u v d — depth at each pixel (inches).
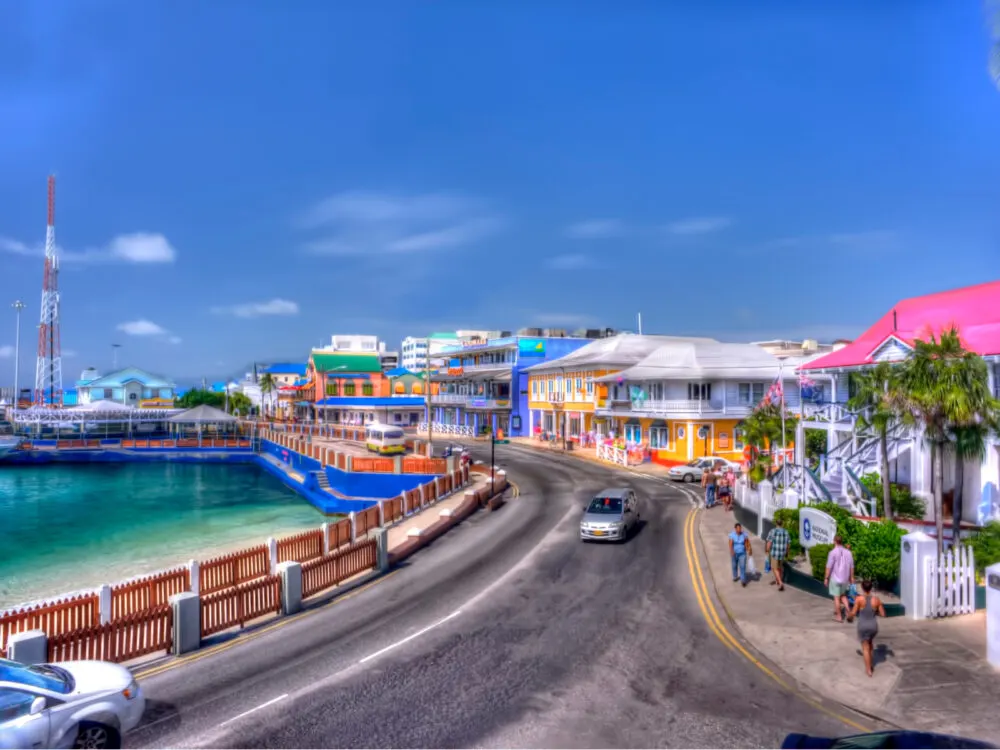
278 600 638.5
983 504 769.6
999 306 909.2
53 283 4534.9
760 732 376.5
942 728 370.6
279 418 4630.9
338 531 944.9
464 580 736.3
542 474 1636.3
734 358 1866.4
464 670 476.4
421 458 1643.7
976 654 463.2
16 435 3253.0
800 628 543.8
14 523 1456.7
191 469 2539.4
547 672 470.3
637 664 483.5
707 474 1192.8
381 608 644.1
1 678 336.8
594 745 363.9
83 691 352.8
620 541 896.9
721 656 497.7
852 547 603.8
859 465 900.6
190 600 537.0
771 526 856.3
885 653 473.7
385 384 3831.2
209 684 462.6
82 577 989.8
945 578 545.3
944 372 602.2
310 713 410.9
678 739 369.1
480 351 2974.9
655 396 1854.1
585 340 2861.7
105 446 2765.7
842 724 384.5
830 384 1234.0
